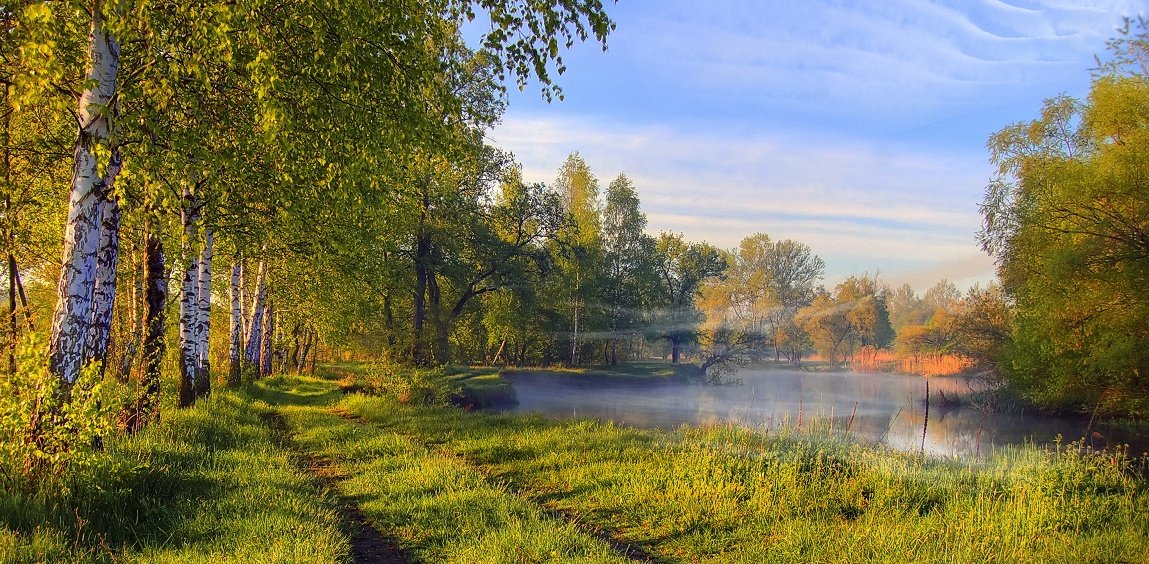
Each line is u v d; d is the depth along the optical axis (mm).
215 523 5301
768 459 9258
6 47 5840
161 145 6559
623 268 48344
